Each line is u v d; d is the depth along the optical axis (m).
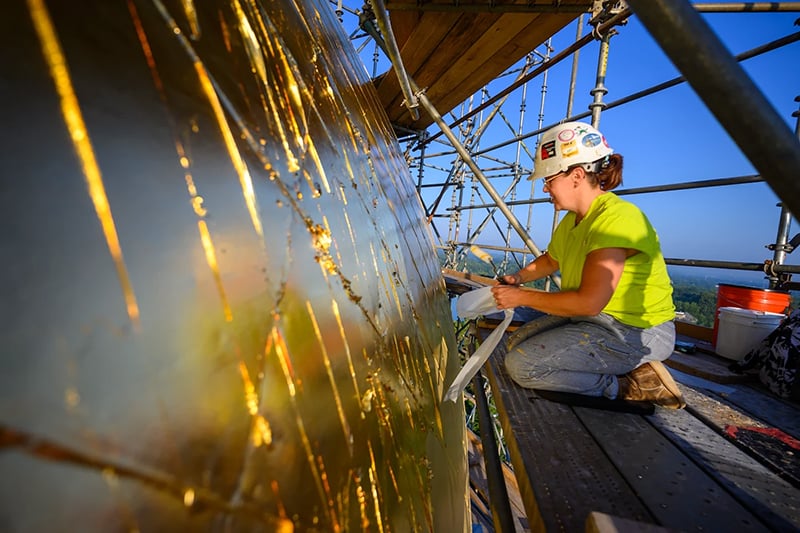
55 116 0.31
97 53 0.36
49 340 0.27
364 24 3.81
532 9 3.18
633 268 1.95
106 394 0.29
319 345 0.53
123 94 0.37
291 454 0.43
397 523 0.63
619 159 2.02
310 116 0.75
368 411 0.62
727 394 2.30
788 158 0.56
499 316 3.64
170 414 0.33
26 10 0.32
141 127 0.38
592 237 1.82
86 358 0.29
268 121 0.58
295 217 0.56
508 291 1.96
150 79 0.41
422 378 1.01
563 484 1.36
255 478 0.39
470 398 7.44
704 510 1.25
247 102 0.55
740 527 1.19
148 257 0.35
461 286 5.65
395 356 0.82
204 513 0.33
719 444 1.67
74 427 0.27
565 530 1.16
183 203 0.39
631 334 1.99
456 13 3.31
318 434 0.48
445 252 9.84
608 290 1.72
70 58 0.34
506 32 3.58
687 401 2.15
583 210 2.04
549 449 1.57
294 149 0.63
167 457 0.32
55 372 0.27
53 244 0.29
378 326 0.76
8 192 0.27
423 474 0.80
